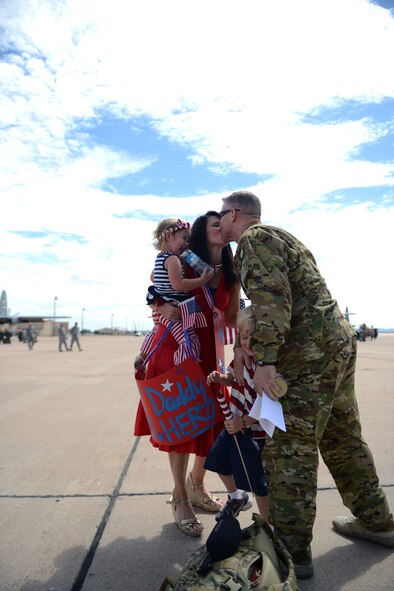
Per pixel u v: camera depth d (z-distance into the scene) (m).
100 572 2.17
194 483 2.92
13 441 4.45
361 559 2.24
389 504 2.79
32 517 2.76
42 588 2.04
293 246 2.11
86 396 7.21
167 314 2.65
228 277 2.79
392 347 22.52
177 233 2.76
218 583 1.64
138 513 2.81
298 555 2.05
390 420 4.93
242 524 2.66
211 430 2.66
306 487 2.04
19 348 28.83
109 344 35.91
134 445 4.28
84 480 3.37
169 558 2.29
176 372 2.55
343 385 2.24
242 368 2.28
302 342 2.07
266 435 2.18
